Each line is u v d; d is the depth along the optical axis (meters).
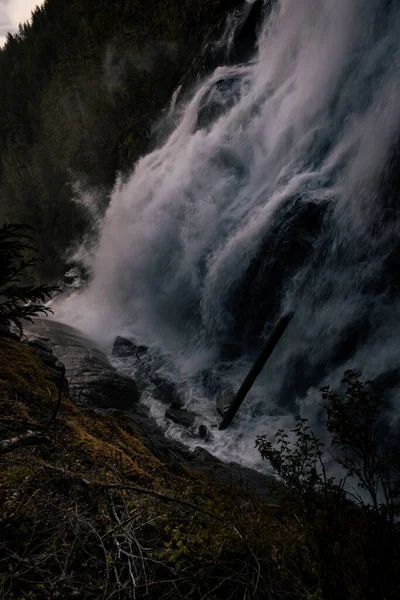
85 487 2.46
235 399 8.75
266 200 13.56
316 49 14.84
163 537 2.28
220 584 2.00
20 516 2.21
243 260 12.66
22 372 4.08
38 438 2.85
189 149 17.58
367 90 12.29
